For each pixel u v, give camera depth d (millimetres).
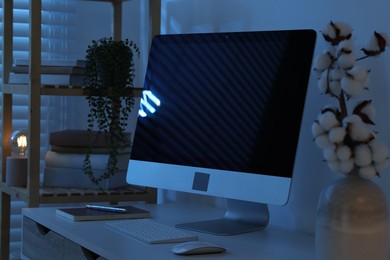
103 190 2432
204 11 2514
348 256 1376
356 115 1409
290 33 1777
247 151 1800
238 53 1904
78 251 1748
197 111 1978
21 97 2998
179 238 1685
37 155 2301
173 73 2092
